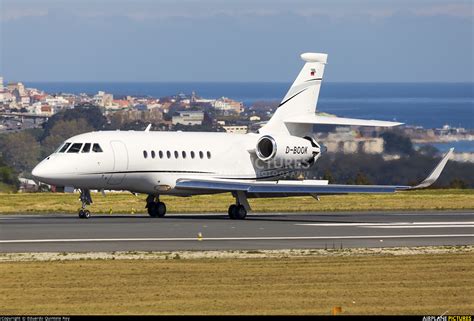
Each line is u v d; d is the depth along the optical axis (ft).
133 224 486.38
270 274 315.99
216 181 556.51
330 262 345.10
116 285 294.87
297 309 261.85
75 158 529.86
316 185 545.85
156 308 261.65
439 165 517.55
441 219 553.23
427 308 265.13
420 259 355.36
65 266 328.29
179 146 572.92
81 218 533.14
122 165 544.21
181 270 322.55
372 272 322.55
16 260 343.05
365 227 486.38
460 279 311.06
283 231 459.32
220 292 284.82
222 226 483.92
